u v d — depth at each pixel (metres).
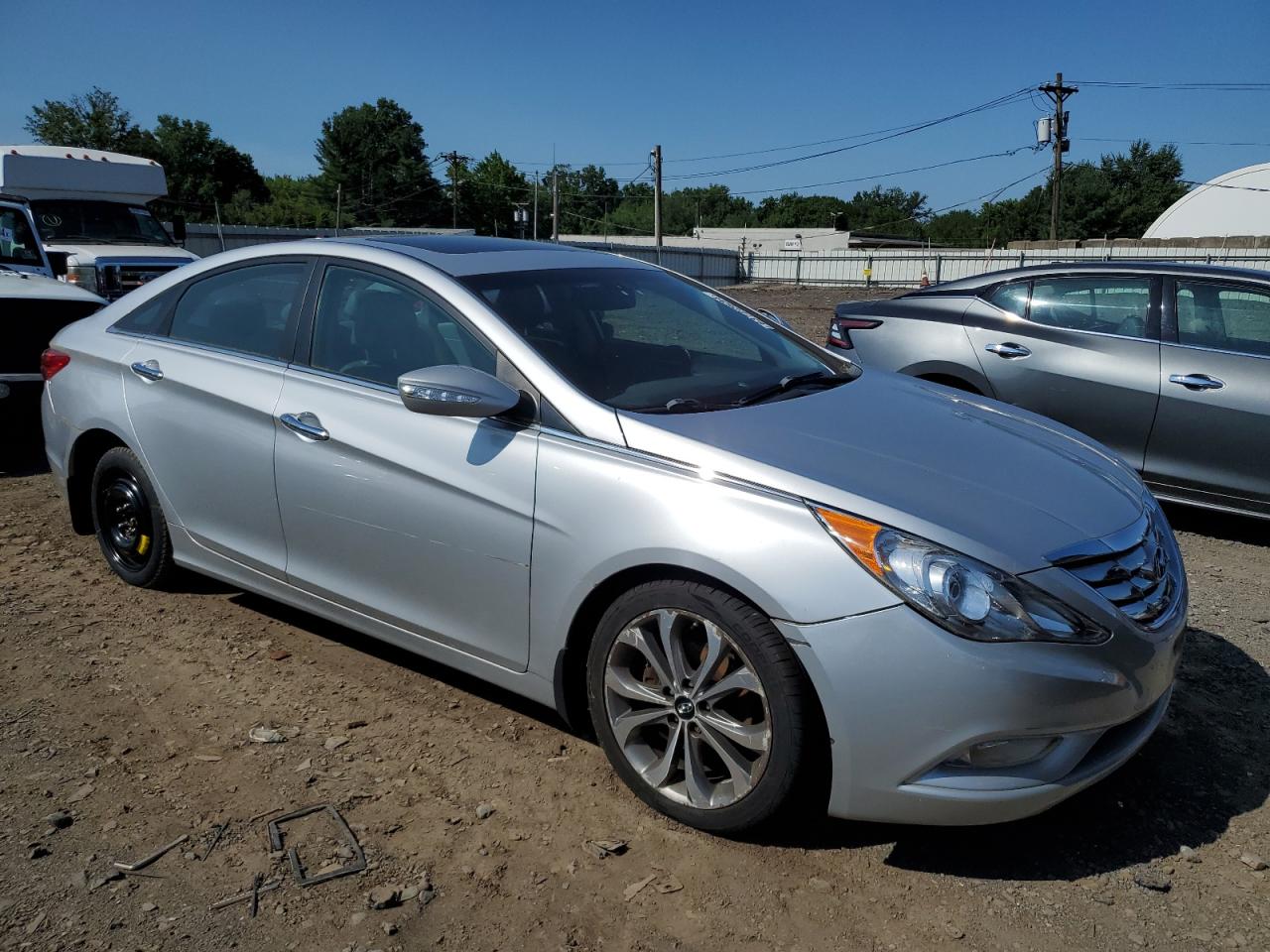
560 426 2.99
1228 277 5.58
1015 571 2.50
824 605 2.49
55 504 5.85
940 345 6.34
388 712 3.46
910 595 2.44
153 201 15.36
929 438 3.10
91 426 4.32
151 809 2.86
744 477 2.69
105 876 2.57
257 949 2.34
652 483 2.76
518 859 2.69
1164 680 2.73
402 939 2.38
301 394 3.56
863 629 2.46
